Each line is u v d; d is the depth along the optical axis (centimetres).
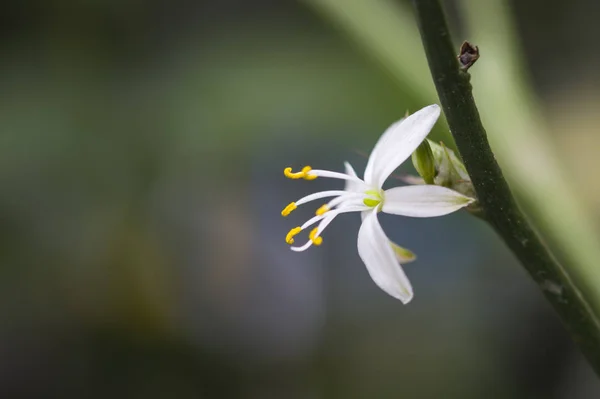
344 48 30
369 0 23
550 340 34
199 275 35
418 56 23
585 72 37
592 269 20
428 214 17
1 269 32
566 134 35
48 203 31
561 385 34
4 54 32
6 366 35
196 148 30
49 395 35
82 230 32
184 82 31
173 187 33
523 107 21
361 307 36
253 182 33
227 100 30
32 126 30
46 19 33
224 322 36
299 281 36
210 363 36
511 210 16
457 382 34
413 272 35
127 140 31
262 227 35
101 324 35
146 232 33
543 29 39
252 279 36
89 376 36
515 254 17
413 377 35
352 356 36
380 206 17
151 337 36
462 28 27
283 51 31
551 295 17
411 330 35
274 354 37
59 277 33
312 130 29
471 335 35
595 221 26
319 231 17
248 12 34
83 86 32
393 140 17
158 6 34
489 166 16
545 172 21
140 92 32
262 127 29
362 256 17
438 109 17
